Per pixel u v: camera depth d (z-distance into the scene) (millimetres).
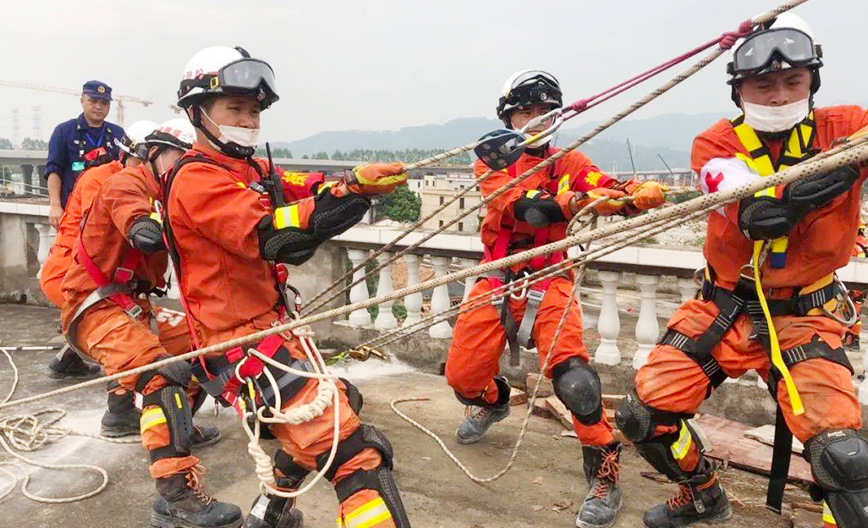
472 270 2205
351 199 2277
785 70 2393
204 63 2484
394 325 5785
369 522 2316
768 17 2238
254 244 2357
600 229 2035
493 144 2580
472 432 4145
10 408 4676
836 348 2580
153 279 3668
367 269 5793
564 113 2670
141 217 3090
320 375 2445
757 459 3838
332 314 2406
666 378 2840
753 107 2490
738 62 2455
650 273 4605
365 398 4965
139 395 3307
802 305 2646
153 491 3580
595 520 3213
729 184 2479
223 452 4039
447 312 3150
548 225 3303
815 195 2236
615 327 4812
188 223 2461
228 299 2537
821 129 2594
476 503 3479
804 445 2545
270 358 2488
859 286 4109
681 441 2936
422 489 3617
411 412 4703
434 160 2420
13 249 7699
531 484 3684
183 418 3156
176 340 3775
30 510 3373
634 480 3732
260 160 2807
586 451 3316
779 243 2561
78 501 3459
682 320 2922
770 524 3260
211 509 3141
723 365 2832
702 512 3084
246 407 2520
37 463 3816
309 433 2428
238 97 2486
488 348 3691
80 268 3408
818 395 2486
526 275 3273
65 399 4895
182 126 3357
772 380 2697
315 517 3320
